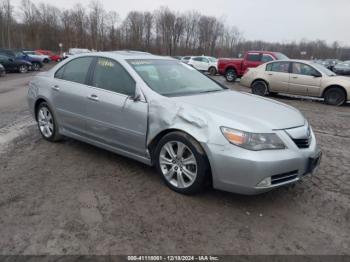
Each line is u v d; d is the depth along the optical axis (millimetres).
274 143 3217
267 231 3053
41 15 69250
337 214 3387
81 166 4426
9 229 2957
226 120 3289
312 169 3561
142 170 4320
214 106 3627
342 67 27969
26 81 16844
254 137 3156
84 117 4547
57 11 72125
